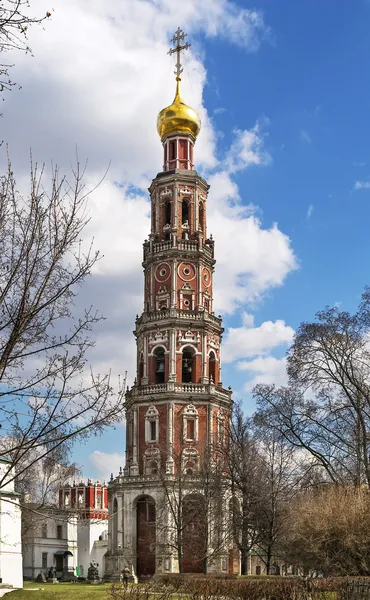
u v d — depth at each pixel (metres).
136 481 98.50
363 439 59.16
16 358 20.61
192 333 105.19
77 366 21.41
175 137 114.38
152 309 107.12
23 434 20.98
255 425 70.44
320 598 39.88
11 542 71.31
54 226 20.89
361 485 57.16
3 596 60.88
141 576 96.62
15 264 20.41
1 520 70.38
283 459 80.19
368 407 62.22
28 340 20.81
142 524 98.75
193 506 89.75
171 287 106.56
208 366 105.94
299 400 65.31
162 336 104.94
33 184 20.83
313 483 62.81
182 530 85.50
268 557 78.88
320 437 63.62
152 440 101.38
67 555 130.38
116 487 100.31
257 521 82.00
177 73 117.56
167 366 103.56
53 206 21.02
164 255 107.88
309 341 64.00
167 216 111.69
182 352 104.44
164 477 95.69
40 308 20.50
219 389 105.12
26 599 58.28
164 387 102.06
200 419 101.75
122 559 96.62
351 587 38.78
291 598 39.72
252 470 84.75
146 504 98.94
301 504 54.47
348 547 46.81
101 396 21.75
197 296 107.38
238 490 89.19
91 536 135.75
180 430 100.62
